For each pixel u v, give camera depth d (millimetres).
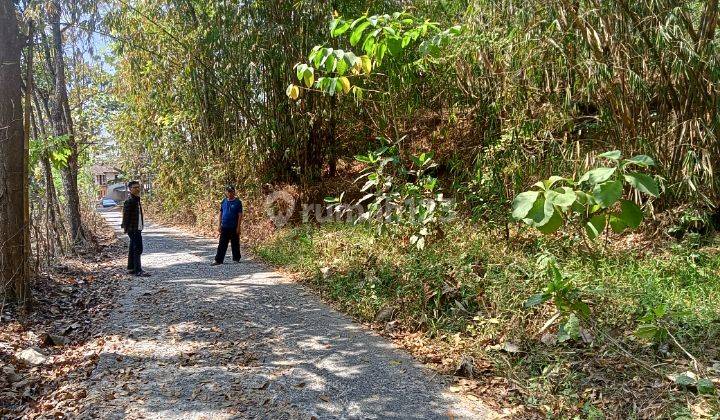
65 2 7488
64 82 10789
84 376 3797
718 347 3600
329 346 4445
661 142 5844
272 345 4477
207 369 3932
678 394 3049
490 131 7273
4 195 5348
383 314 5125
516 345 4008
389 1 8461
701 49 5422
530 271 5188
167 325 5070
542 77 6531
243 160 11523
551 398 3283
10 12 5496
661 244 5848
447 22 7633
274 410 3254
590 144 6336
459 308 4875
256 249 9594
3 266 5340
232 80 10797
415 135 10016
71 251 9336
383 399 3408
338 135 11109
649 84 5785
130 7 11000
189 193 15750
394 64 7656
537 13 6008
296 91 4059
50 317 5418
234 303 5883
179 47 11641
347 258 6914
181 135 15281
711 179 5469
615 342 3344
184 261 9016
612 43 5633
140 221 7809
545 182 2082
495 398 3412
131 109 16781
